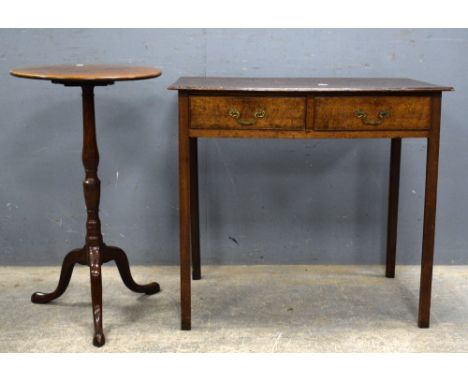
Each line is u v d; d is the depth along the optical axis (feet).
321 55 9.36
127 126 9.58
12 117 9.50
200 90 7.22
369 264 10.09
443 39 9.30
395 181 9.34
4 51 9.27
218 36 9.29
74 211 9.85
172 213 9.87
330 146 9.70
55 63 9.33
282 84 7.80
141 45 9.31
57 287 8.56
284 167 9.76
